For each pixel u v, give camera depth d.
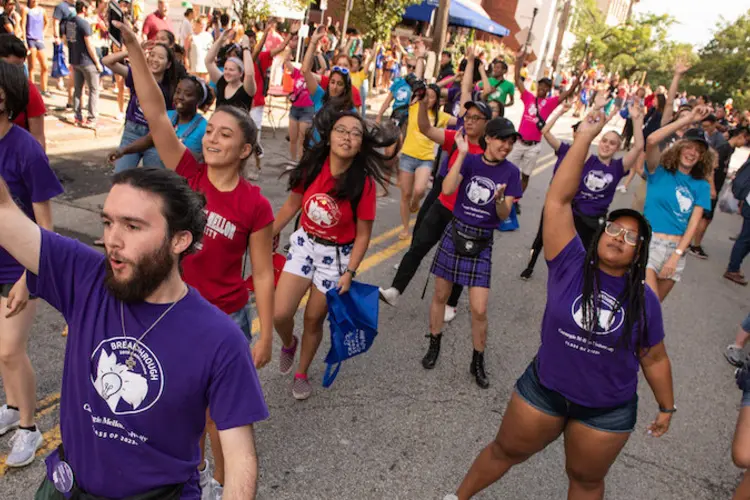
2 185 1.63
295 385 3.82
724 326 6.29
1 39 4.29
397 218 7.94
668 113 5.78
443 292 4.33
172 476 1.64
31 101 3.42
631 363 2.43
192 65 11.92
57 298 1.67
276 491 3.05
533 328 5.48
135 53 2.46
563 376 2.49
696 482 3.66
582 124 2.40
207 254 2.64
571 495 2.76
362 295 3.63
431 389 4.20
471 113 4.74
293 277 3.57
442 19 15.41
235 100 6.79
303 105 8.79
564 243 2.50
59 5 9.62
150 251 1.50
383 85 19.98
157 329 1.57
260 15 14.62
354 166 3.38
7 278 2.68
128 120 5.45
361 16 16.62
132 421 1.57
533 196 10.60
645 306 2.38
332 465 3.30
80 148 8.23
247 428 1.62
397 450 3.51
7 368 2.79
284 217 3.66
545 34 46.53
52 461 1.71
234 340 1.60
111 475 1.62
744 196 7.60
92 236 5.60
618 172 5.20
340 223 3.48
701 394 4.75
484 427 3.86
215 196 2.61
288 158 9.80
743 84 52.88
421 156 6.49
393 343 4.77
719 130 8.80
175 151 2.65
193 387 1.57
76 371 1.61
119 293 1.53
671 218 4.80
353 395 3.99
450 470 3.42
